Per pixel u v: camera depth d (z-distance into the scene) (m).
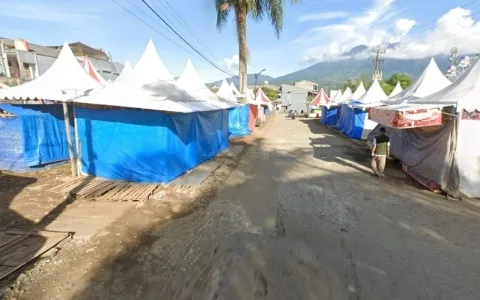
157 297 3.40
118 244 4.59
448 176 7.21
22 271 3.79
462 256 4.43
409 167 9.09
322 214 5.95
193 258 4.21
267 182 8.19
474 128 6.98
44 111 9.22
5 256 4.00
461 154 7.06
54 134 9.35
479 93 7.14
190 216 5.73
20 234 4.65
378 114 8.73
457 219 5.81
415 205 6.55
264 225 5.35
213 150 11.77
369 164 10.68
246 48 18.67
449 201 6.85
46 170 8.77
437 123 7.25
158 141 7.56
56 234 4.68
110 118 7.69
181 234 4.95
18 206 6.02
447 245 4.76
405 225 5.50
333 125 27.53
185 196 6.86
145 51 9.82
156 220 5.52
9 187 7.18
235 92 27.27
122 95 7.50
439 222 5.65
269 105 39.62
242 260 4.02
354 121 18.12
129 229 5.11
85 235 4.84
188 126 8.99
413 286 3.65
